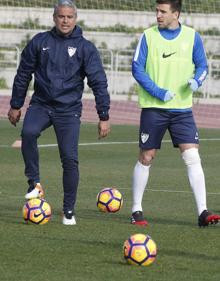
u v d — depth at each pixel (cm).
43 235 2030
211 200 2791
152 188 3028
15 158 3862
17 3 9700
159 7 2228
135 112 6931
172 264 1723
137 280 1568
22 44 8988
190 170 2259
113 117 6494
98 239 1997
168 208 2584
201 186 2247
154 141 2270
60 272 1627
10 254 1791
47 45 2209
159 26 2242
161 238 2034
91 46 2220
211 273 1648
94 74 2216
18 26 9544
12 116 2325
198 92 8056
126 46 9075
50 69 2216
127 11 9581
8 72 8512
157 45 2241
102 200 2467
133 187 2281
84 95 7850
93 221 2288
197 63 2253
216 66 8288
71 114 2227
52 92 2214
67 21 2180
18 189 2927
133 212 2261
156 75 2245
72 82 2222
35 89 2259
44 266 1680
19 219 2283
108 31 9494
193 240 2012
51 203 2633
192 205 2658
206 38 8912
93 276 1597
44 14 9556
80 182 3136
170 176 3362
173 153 4200
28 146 2312
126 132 5300
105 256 1788
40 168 3512
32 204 2197
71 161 2205
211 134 5350
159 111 2247
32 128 2255
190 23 9375
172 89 2242
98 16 9600
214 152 4319
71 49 2203
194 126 2275
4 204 2583
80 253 1816
